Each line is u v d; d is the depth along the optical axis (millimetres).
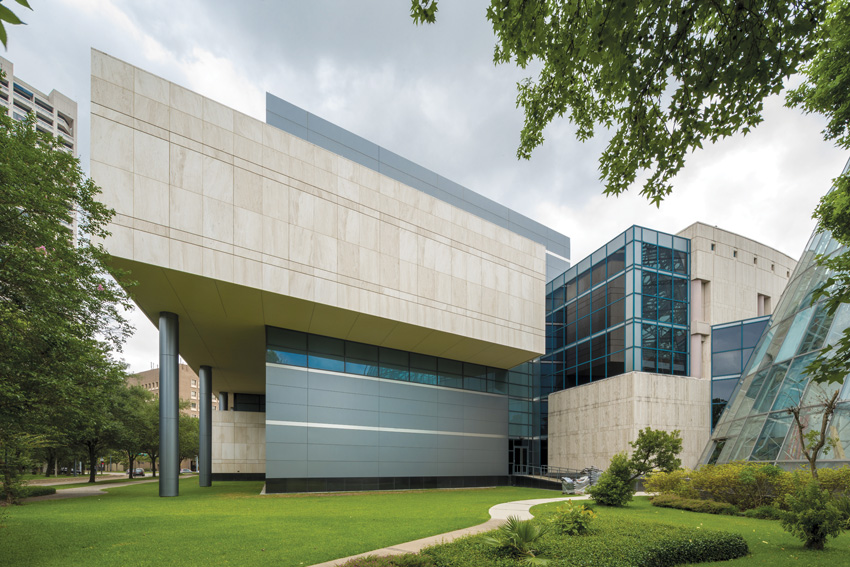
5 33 1782
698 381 31188
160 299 22469
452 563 7465
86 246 15203
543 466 38312
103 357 16453
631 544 8586
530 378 40531
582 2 6512
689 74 6371
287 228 22922
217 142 21328
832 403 14398
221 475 46125
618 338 32500
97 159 18297
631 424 29297
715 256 33406
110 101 18891
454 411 33406
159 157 19688
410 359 31500
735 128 6695
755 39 5805
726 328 31391
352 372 28406
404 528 12234
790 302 24828
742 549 9219
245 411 48344
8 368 11031
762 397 22000
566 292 39375
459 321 29344
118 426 36844
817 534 9883
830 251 23047
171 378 23781
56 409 14555
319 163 24516
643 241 32312
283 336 26250
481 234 31656
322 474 26016
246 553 9289
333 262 24281
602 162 8227
